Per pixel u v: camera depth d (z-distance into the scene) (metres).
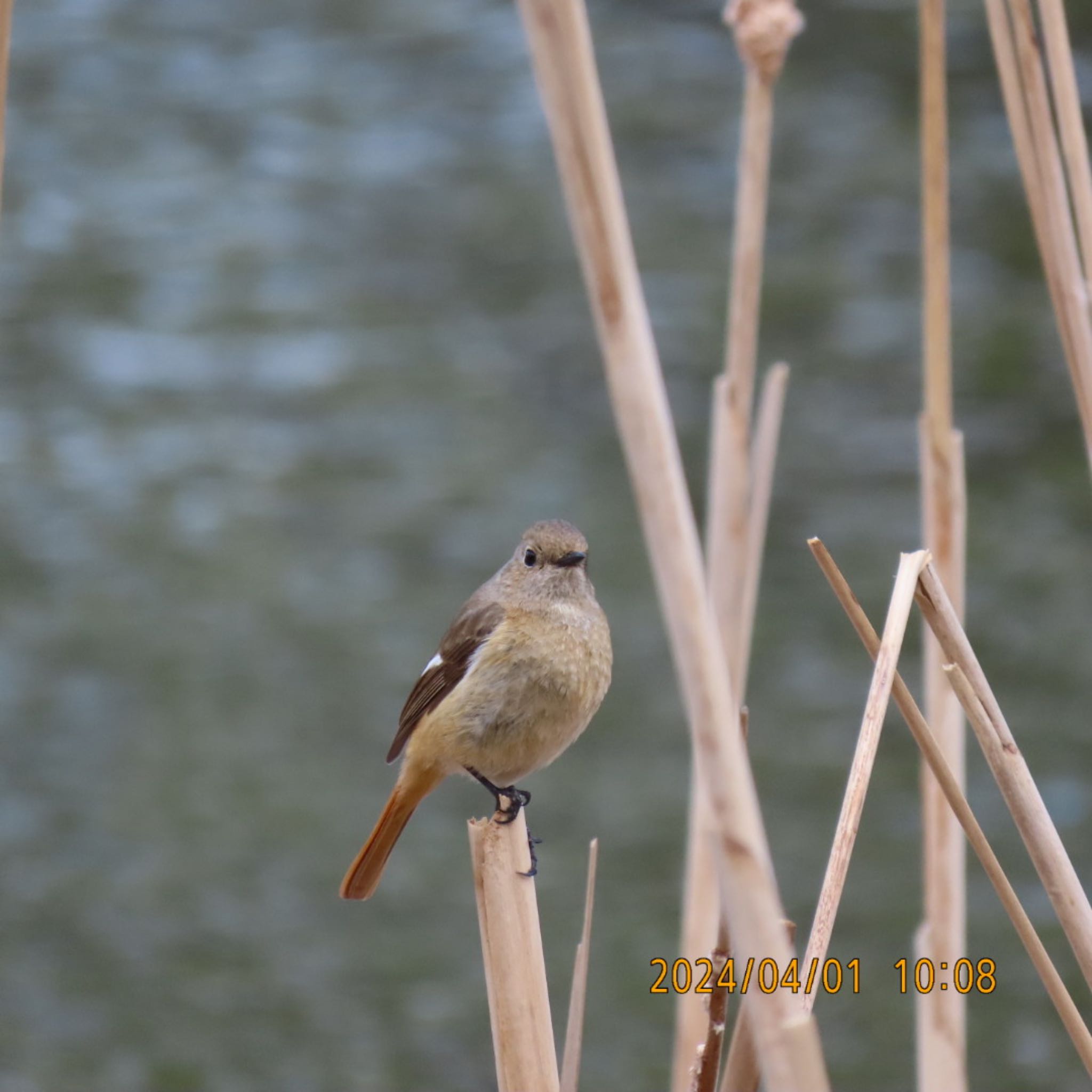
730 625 6.39
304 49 26.48
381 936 12.61
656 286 20.36
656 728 14.93
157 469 18.19
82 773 14.23
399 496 17.67
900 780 14.03
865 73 24.31
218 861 13.15
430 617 15.88
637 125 23.53
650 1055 11.28
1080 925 4.52
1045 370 18.91
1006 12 5.54
